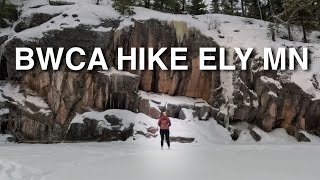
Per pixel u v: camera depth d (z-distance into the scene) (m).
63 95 22.25
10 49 23.31
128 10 25.77
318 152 13.17
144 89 24.11
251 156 11.70
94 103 22.34
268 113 22.92
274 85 23.22
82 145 17.30
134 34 24.44
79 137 20.73
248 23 30.97
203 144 18.62
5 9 27.09
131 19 24.91
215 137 21.19
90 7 25.80
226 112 23.06
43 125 21.84
